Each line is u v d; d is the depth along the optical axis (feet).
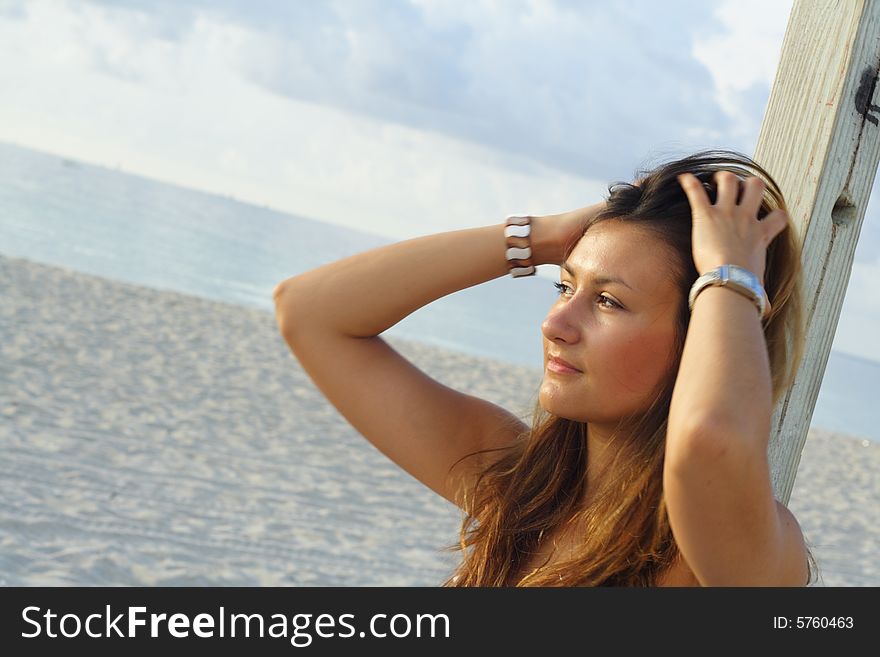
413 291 5.48
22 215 167.02
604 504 4.41
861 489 41.60
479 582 4.95
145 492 21.29
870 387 264.52
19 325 39.50
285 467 26.37
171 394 32.86
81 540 17.44
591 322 4.41
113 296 55.31
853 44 5.24
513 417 5.68
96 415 27.45
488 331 143.74
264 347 49.37
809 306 5.37
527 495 5.00
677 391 3.60
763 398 3.49
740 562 3.54
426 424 5.51
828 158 5.28
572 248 5.20
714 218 4.19
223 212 576.20
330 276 5.60
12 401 26.84
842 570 26.18
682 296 4.30
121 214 256.52
